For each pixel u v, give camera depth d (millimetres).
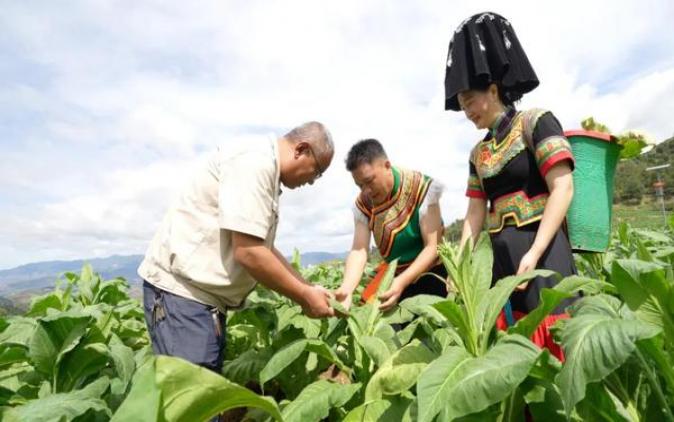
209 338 2840
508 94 2939
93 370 2713
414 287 4016
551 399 1878
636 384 1896
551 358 1826
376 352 2492
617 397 1920
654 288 1806
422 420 1546
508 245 2854
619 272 1874
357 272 4098
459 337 2293
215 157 2842
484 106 2908
